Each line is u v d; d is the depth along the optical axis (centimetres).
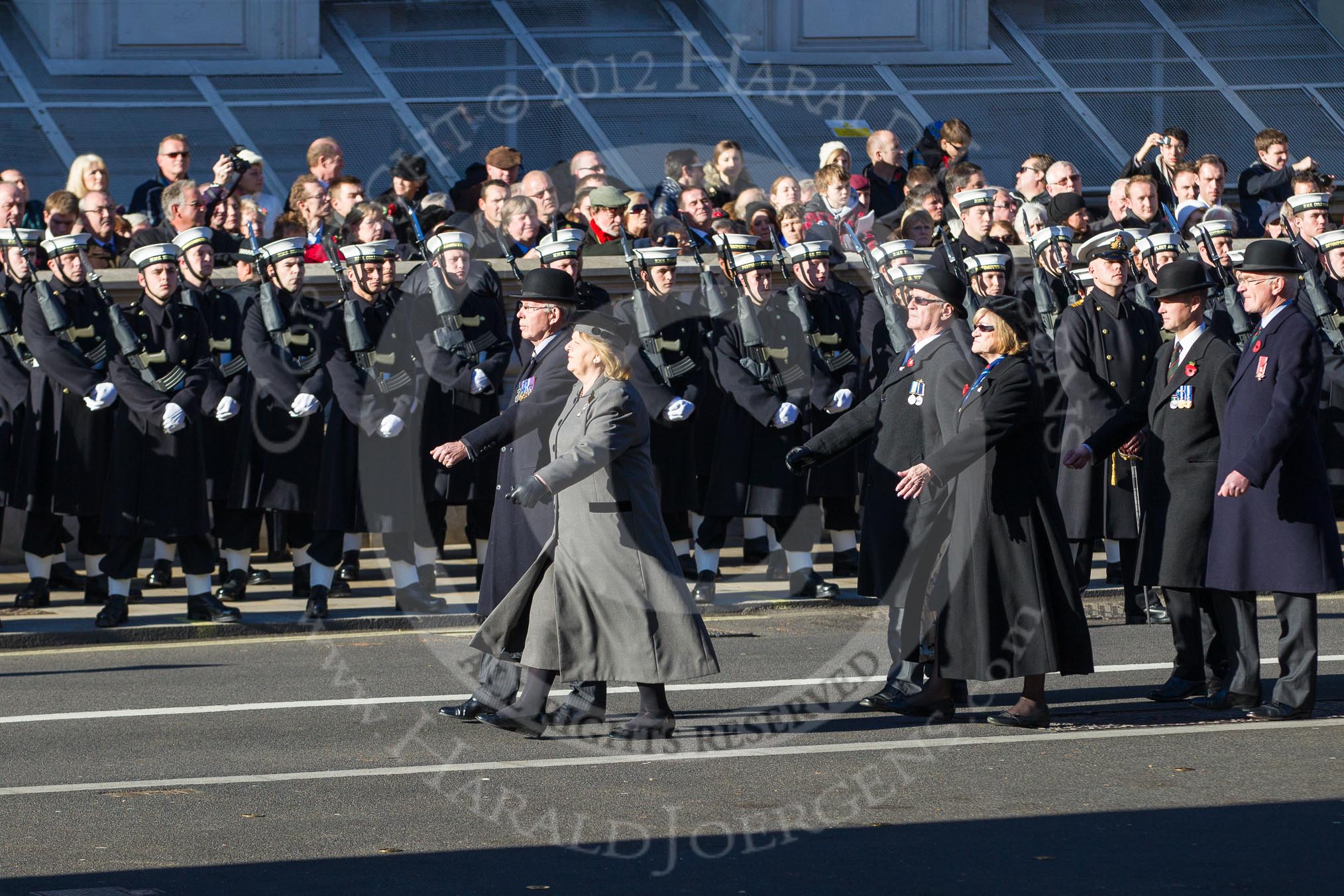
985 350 2295
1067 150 4756
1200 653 2541
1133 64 4916
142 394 3095
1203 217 4003
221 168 3644
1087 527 3141
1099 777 2062
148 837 1814
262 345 3203
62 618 3209
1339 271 3672
